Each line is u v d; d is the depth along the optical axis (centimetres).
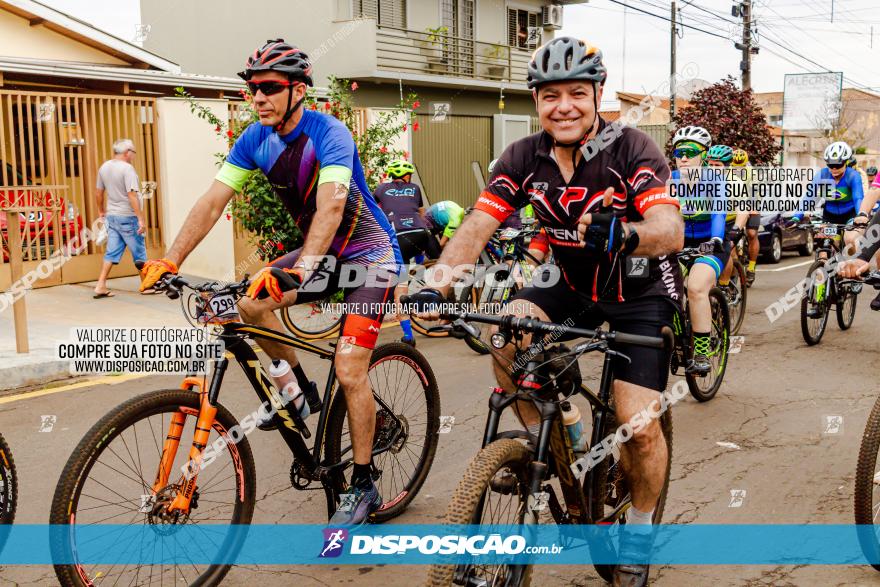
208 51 1905
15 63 993
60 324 803
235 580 338
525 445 261
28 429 531
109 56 1257
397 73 1709
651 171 277
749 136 1820
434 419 423
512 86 1988
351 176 348
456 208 858
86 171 1055
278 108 334
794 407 575
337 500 373
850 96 5409
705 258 570
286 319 743
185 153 1100
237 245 1117
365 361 356
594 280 298
